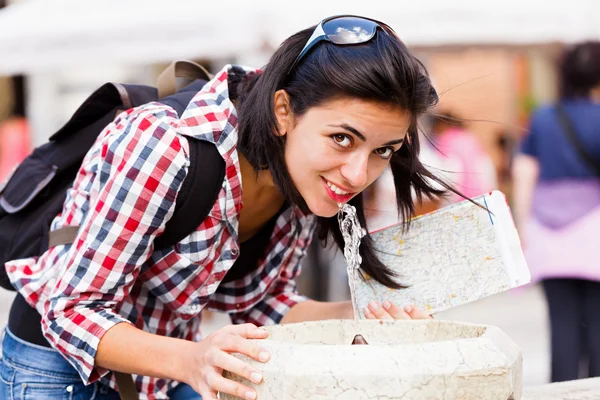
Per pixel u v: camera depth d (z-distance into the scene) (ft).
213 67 33.94
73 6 24.21
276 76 7.08
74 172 8.25
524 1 22.80
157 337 6.91
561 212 15.74
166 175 7.06
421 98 6.83
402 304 8.27
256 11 21.54
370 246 8.25
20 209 8.05
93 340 7.02
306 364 5.78
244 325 6.36
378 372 5.66
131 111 7.71
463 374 5.74
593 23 22.81
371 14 22.12
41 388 7.97
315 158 6.88
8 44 24.07
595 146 15.72
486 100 39.40
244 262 8.52
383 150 7.06
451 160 24.56
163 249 7.48
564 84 16.21
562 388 8.93
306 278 26.04
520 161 16.51
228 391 6.13
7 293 32.96
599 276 15.23
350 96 6.68
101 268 7.15
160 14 22.74
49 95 37.96
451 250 8.17
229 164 7.27
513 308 31.94
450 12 22.29
